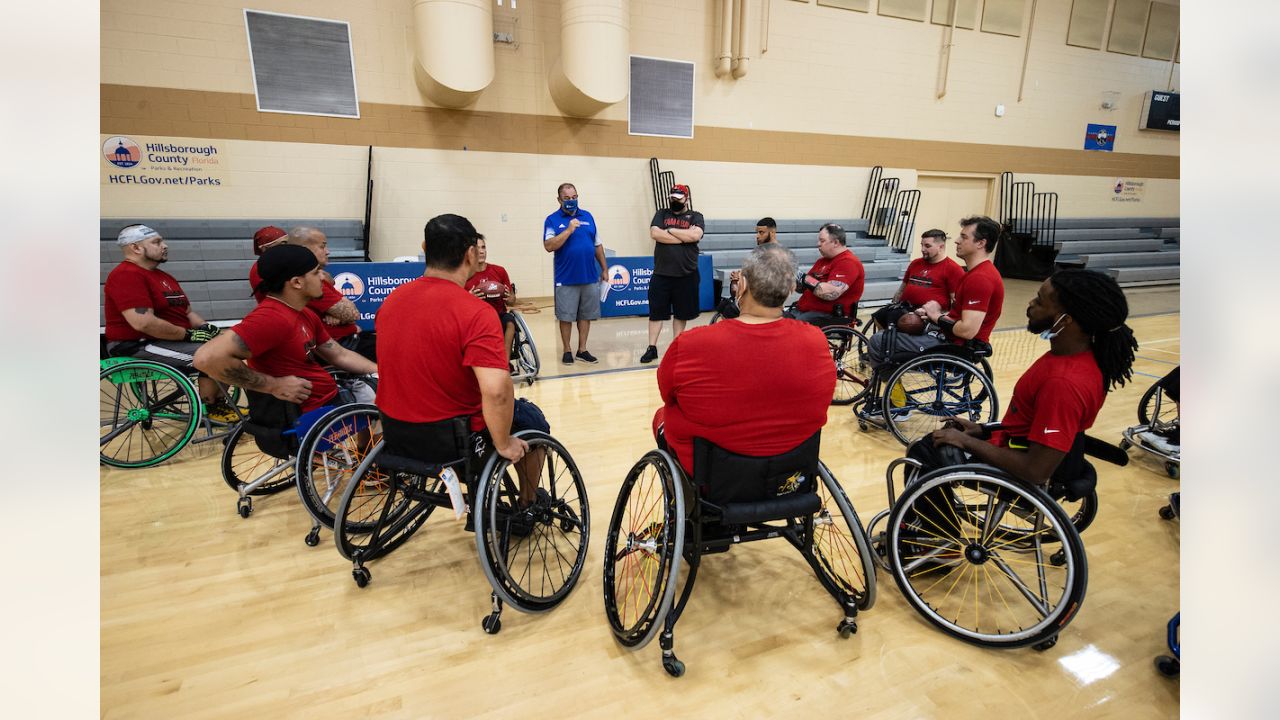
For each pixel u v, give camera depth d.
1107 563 2.23
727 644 1.85
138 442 3.26
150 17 5.71
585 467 2.98
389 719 1.60
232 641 1.85
